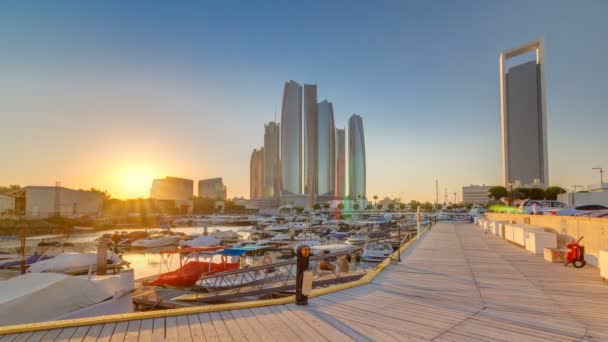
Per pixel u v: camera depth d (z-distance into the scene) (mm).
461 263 13859
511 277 10883
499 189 85750
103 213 141625
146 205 180000
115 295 15992
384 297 8234
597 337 5680
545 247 15844
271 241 47812
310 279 7461
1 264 29469
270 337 5445
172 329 5711
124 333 5480
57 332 5484
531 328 6098
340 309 7152
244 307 7055
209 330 5691
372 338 5516
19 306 12336
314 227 73938
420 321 6434
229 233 62750
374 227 69938
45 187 108750
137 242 53656
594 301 7980
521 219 26250
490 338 5594
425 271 12039
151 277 25312
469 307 7434
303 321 6293
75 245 54969
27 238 64750
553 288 9328
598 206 25797
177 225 115812
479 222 42938
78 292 14188
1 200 95875
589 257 13430
